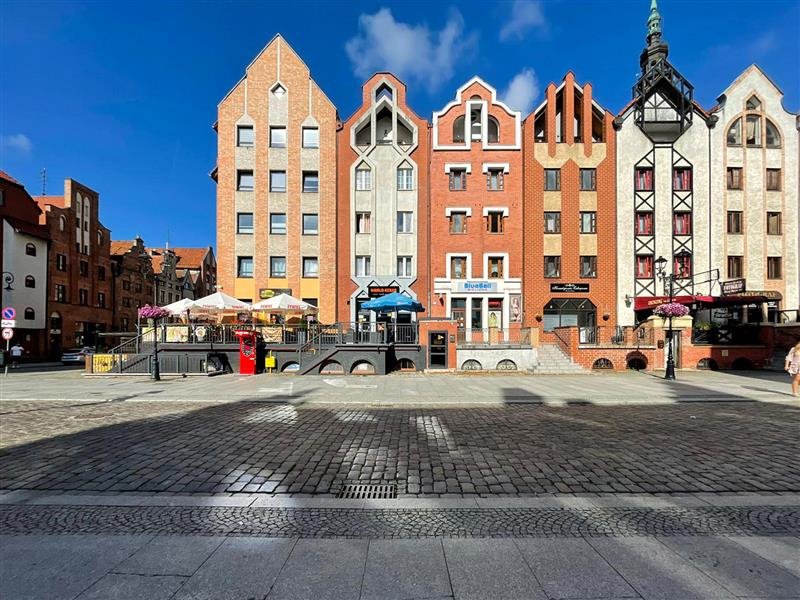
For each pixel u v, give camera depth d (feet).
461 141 94.94
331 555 11.40
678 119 92.48
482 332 71.51
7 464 19.63
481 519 13.82
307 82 95.81
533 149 91.56
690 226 91.04
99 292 148.97
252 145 95.35
